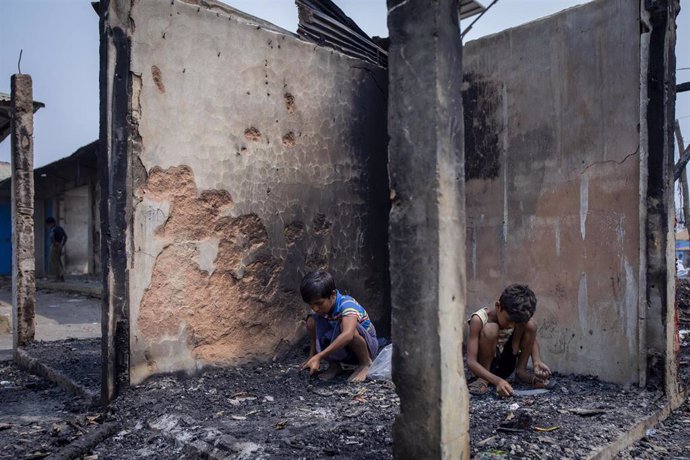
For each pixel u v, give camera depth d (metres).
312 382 4.09
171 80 4.04
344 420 3.17
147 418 3.33
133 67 3.81
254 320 4.58
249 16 5.61
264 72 4.66
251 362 4.55
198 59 4.21
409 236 2.24
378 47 6.38
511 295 3.64
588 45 4.17
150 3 3.92
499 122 4.79
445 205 2.17
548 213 4.44
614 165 4.00
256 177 4.59
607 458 2.75
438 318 2.14
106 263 3.71
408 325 2.24
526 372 3.92
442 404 2.13
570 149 4.29
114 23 3.73
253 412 3.36
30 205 5.80
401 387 2.26
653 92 3.78
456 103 2.27
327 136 5.17
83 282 14.43
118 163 3.74
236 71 4.46
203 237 4.23
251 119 4.56
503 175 4.77
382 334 5.67
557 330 4.38
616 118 3.99
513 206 4.69
